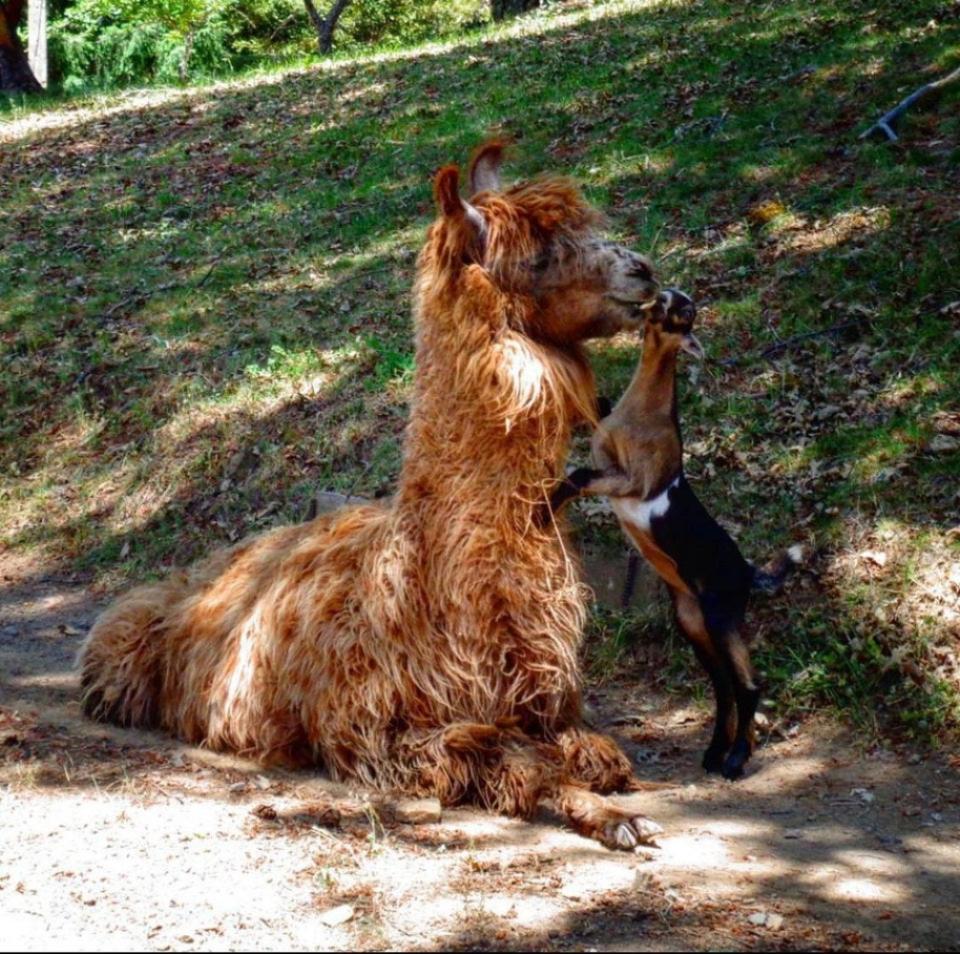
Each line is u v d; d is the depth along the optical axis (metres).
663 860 4.60
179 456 9.02
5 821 4.79
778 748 5.79
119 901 4.13
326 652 5.20
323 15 33.41
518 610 5.03
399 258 10.92
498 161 5.57
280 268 11.20
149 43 28.98
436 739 5.00
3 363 10.43
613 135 12.11
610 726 6.08
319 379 9.25
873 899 4.37
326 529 5.69
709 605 5.32
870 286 8.53
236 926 3.97
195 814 4.88
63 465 9.35
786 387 7.87
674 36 14.88
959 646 5.97
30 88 23.98
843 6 14.13
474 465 5.01
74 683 6.62
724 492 7.21
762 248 9.34
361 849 4.56
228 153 14.81
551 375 4.98
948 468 6.84
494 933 3.95
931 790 5.34
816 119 11.17
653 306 4.98
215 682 5.62
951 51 11.64
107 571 8.35
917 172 9.76
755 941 3.98
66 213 13.61
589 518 7.11
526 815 4.91
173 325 10.49
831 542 6.64
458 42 18.94
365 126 14.55
